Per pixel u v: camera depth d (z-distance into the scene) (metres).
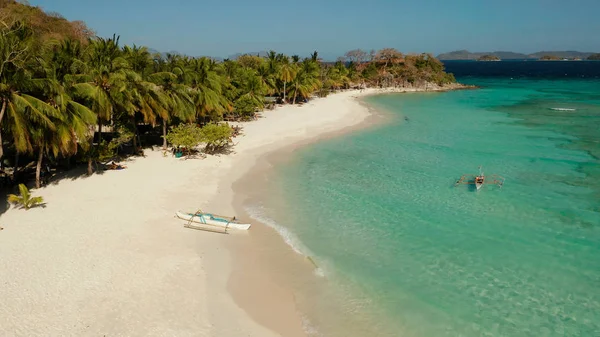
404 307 17.69
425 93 113.94
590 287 19.11
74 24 59.06
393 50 142.00
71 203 25.91
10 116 24.12
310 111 71.25
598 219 26.03
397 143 47.09
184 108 40.94
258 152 41.81
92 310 16.03
